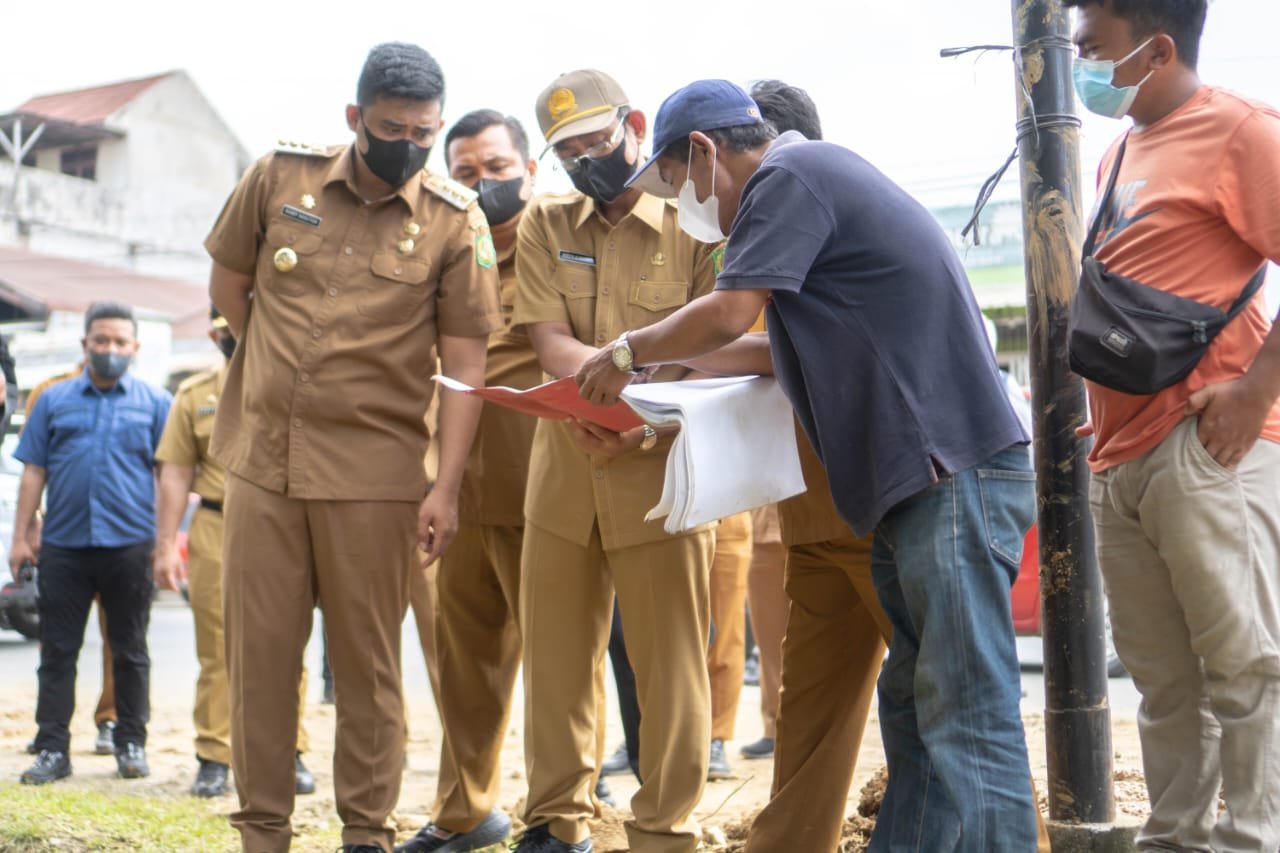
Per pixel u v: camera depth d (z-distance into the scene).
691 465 3.05
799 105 3.50
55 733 5.81
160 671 9.95
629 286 3.84
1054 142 3.62
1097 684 3.65
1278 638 3.00
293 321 3.83
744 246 2.89
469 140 4.59
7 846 4.18
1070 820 3.65
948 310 2.92
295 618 3.81
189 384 5.91
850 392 2.90
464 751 4.31
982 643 2.81
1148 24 3.05
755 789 5.23
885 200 2.95
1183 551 3.03
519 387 4.37
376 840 3.82
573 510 3.80
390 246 3.88
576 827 3.88
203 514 5.73
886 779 4.18
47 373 26.03
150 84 34.62
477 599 4.32
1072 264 3.61
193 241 34.81
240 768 3.77
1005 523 2.89
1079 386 3.62
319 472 3.79
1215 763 3.25
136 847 4.26
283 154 3.93
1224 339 3.04
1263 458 3.02
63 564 5.89
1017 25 3.68
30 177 32.31
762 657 5.81
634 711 4.67
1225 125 3.02
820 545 3.41
